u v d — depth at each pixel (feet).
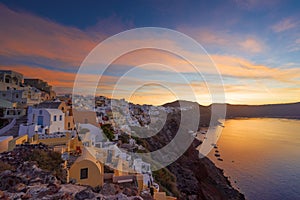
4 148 33.76
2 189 16.99
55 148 35.78
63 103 61.67
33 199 14.82
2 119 58.70
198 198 70.85
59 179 24.07
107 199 16.07
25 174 20.47
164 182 58.70
